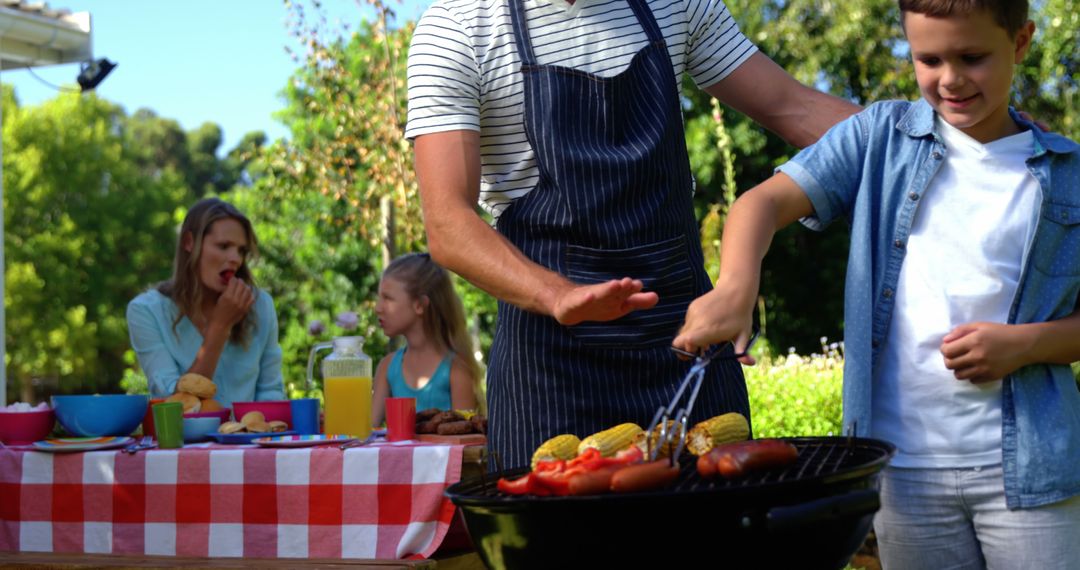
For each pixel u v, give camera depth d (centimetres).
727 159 893
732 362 194
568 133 183
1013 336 154
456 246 168
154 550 243
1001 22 147
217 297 348
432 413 275
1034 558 156
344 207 1155
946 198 165
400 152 744
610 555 118
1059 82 1093
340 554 233
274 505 237
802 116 202
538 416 183
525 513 119
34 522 251
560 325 181
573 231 181
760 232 157
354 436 268
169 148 4169
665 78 190
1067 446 157
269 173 945
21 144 2728
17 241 2669
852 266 170
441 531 230
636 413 181
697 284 190
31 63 632
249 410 285
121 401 278
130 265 2866
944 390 161
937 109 159
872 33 1244
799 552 120
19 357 2567
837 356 704
